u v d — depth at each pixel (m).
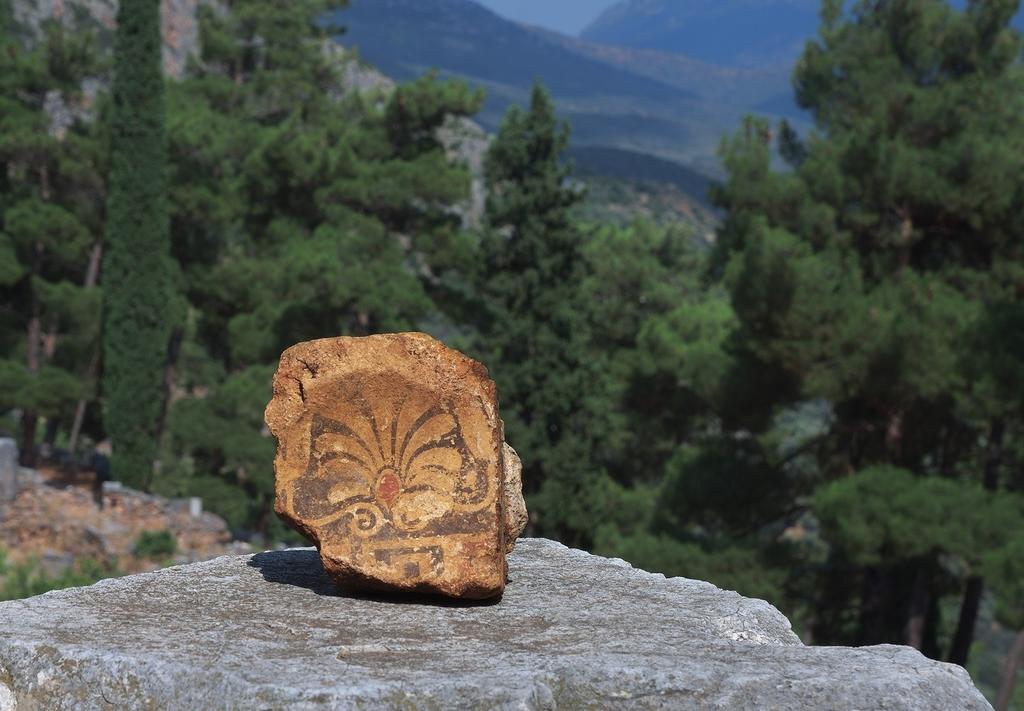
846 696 4.51
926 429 24.94
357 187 34.72
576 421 30.72
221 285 36.66
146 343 33.03
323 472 6.07
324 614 5.69
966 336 21.41
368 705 4.31
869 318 21.69
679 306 39.19
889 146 22.81
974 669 35.72
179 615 5.57
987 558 19.83
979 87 23.62
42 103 36.72
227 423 34.44
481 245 31.61
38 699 4.73
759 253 21.95
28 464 34.22
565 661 4.68
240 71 45.91
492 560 5.86
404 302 33.41
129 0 32.59
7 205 35.72
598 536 25.00
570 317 30.27
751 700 4.50
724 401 25.00
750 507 25.42
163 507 29.05
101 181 35.28
